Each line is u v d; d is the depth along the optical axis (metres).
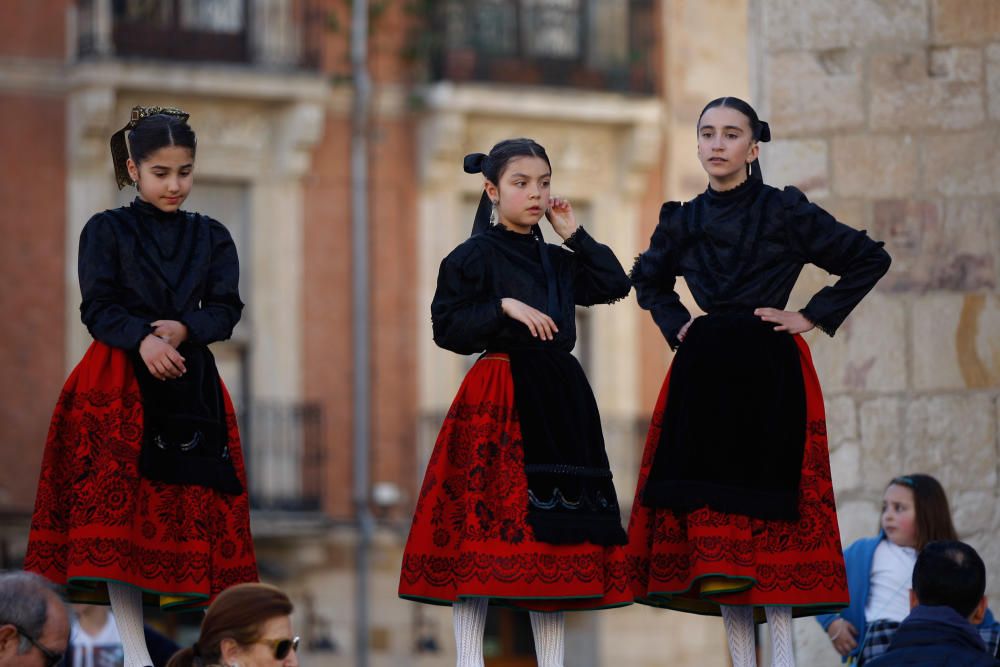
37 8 42.78
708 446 13.17
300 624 43.50
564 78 46.19
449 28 45.38
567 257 13.48
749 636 13.72
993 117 18.72
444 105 44.56
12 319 42.38
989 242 18.77
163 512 12.85
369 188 44.94
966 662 13.23
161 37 43.62
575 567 12.72
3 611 11.95
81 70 42.28
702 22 47.44
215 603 11.38
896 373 18.89
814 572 13.19
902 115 18.89
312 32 44.66
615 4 46.78
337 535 44.03
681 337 13.53
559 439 12.93
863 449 18.92
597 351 46.94
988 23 18.75
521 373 13.00
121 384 12.88
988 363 18.75
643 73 46.69
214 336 13.02
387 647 44.09
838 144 19.00
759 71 19.33
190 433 12.97
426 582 12.98
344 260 44.88
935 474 18.78
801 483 13.29
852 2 19.00
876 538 17.28
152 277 13.01
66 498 12.99
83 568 12.55
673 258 13.70
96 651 22.75
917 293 18.86
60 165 42.84
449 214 45.41
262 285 44.34
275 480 43.97
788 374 13.28
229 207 44.53
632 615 45.41
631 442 46.72
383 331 45.00
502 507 12.80
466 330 12.97
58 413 13.04
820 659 18.86
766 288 13.37
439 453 13.13
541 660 13.14
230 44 44.16
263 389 44.28
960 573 13.70
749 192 13.46
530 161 13.16
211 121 43.88
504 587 12.62
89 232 13.05
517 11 46.06
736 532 13.02
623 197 46.75
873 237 18.92
